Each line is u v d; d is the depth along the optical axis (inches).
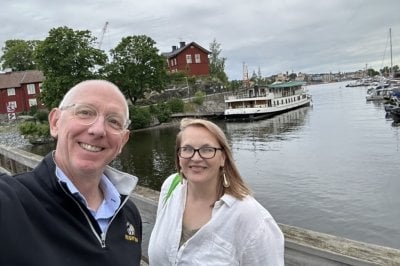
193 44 2726.4
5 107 2133.4
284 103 2277.3
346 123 1673.2
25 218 58.2
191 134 86.3
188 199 90.1
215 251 81.4
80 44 1718.8
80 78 1675.7
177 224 88.2
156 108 1983.3
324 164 887.7
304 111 2327.8
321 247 78.6
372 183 690.8
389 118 1720.0
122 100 74.7
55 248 60.4
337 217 534.9
